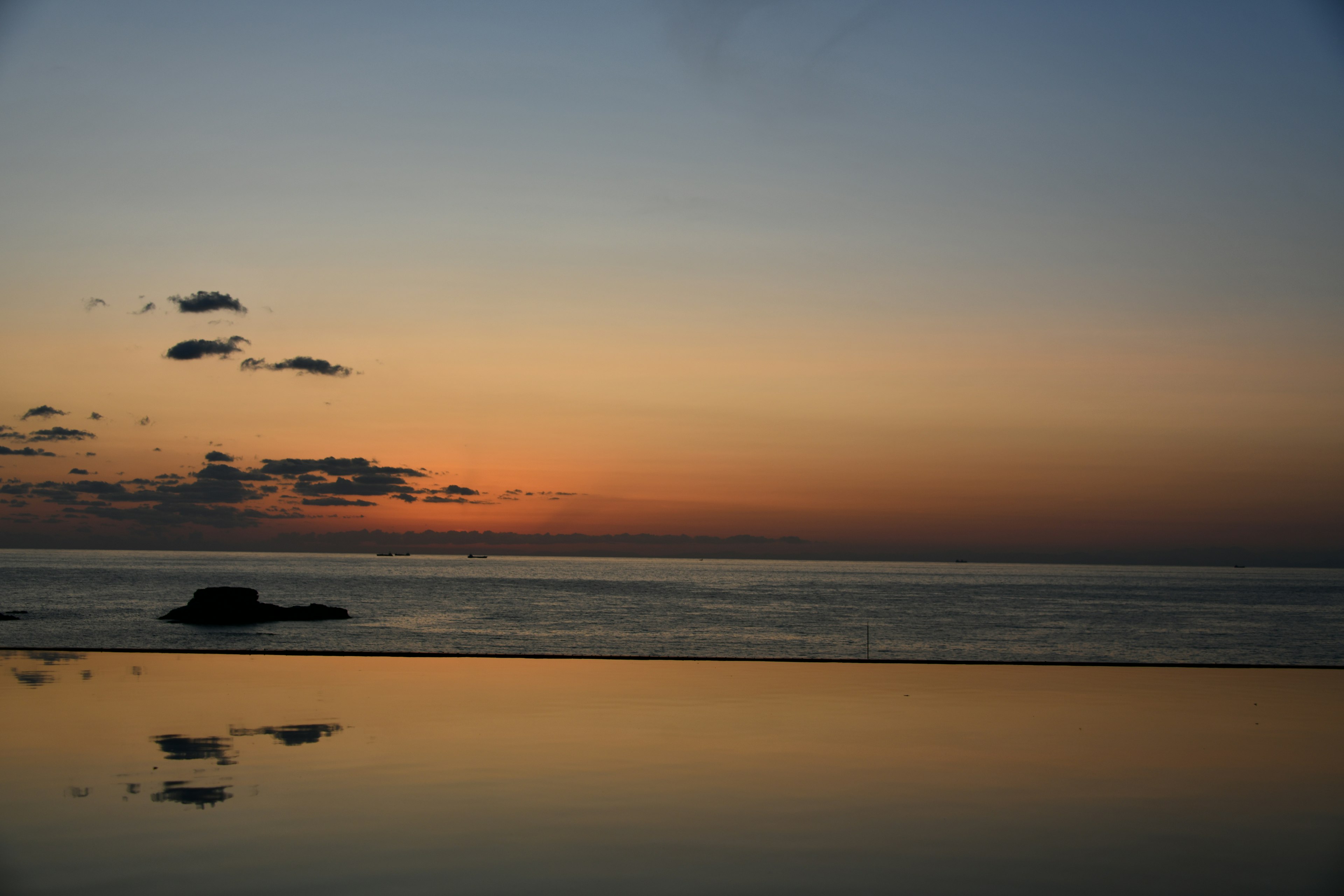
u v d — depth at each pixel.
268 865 3.63
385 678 8.46
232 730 6.06
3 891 3.35
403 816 4.27
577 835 4.03
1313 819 4.39
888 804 4.56
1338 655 21.52
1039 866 3.73
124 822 4.13
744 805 4.50
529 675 8.77
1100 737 6.14
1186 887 3.53
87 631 23.50
